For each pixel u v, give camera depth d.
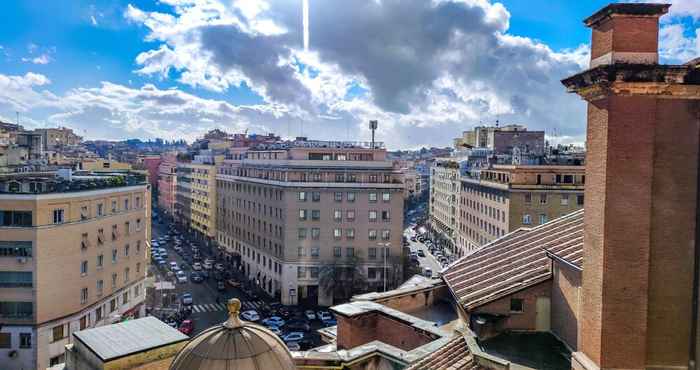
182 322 68.19
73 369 20.62
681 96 10.60
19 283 47.44
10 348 47.62
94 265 54.62
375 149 87.75
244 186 94.62
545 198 77.81
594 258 11.33
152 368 19.55
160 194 170.62
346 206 78.94
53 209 48.97
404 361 17.11
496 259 23.67
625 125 10.65
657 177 10.80
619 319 10.86
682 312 10.88
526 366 16.20
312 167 83.69
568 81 11.89
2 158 79.50
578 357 11.95
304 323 69.19
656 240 10.83
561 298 18.28
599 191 11.08
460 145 171.25
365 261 79.06
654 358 10.98
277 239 81.25
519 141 119.06
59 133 186.25
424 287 25.48
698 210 10.72
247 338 10.09
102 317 56.19
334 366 17.59
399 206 79.50
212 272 97.62
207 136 197.62
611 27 10.63
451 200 120.81
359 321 21.50
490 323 18.77
